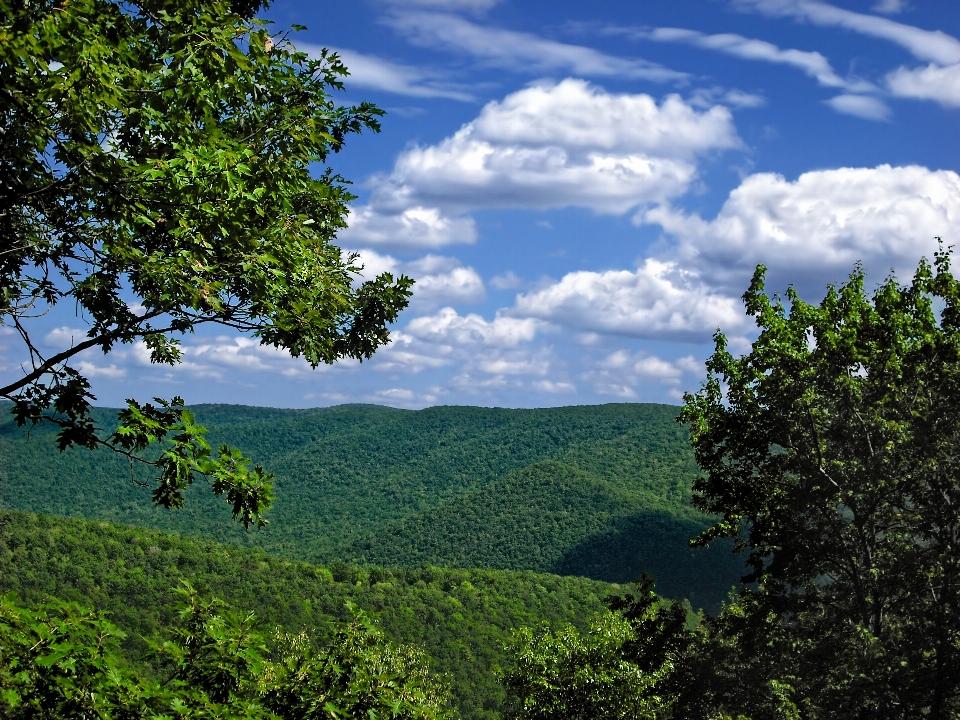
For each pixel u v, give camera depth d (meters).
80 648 6.61
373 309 12.14
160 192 7.77
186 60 7.77
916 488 17.20
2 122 7.11
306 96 10.21
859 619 18.09
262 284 8.61
